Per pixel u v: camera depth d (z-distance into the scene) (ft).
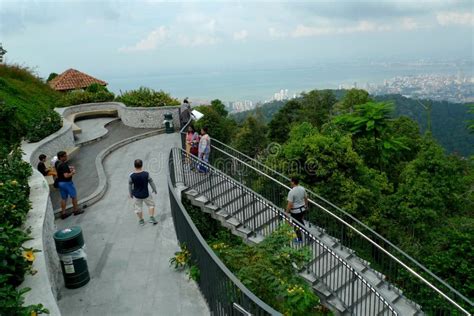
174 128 67.51
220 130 75.97
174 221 27.94
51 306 14.49
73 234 20.79
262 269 20.57
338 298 26.37
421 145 81.92
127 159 49.49
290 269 22.94
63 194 30.91
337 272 26.96
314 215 38.24
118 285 21.67
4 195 20.81
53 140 46.29
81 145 55.47
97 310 19.40
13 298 13.57
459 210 55.01
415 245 44.45
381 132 55.72
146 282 21.93
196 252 20.83
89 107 76.59
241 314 14.87
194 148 42.09
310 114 127.65
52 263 21.17
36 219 21.31
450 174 54.75
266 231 30.63
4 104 45.55
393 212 49.83
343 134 54.65
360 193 43.73
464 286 34.68
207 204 33.68
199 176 34.68
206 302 19.74
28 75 78.74
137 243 26.84
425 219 48.14
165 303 19.90
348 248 34.88
